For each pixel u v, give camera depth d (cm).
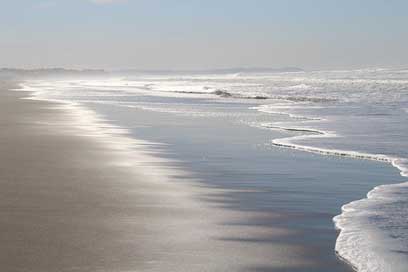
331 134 3044
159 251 1041
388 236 1123
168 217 1296
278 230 1189
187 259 997
